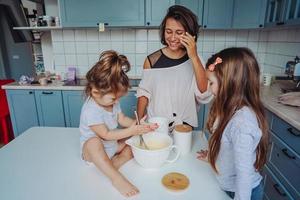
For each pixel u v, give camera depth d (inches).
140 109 53.6
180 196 28.1
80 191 28.8
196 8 89.7
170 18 45.3
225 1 89.1
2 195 28.3
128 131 35.4
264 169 66.9
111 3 89.1
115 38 105.3
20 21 98.5
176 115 51.7
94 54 107.4
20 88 94.2
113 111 38.9
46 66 113.7
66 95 93.8
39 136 44.8
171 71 51.0
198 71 46.0
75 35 105.3
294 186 52.4
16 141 42.7
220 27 91.9
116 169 32.0
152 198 27.7
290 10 73.9
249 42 104.9
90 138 34.3
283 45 91.9
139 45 105.7
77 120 96.9
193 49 45.0
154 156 32.1
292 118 52.1
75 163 35.2
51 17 95.3
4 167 34.3
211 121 33.8
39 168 33.9
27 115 97.8
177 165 34.8
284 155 56.6
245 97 30.4
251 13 88.9
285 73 88.4
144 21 90.4
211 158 32.6
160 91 51.7
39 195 28.2
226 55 31.2
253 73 30.3
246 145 26.8
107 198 27.6
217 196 28.3
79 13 90.4
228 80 30.2
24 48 133.0
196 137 44.5
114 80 32.0
